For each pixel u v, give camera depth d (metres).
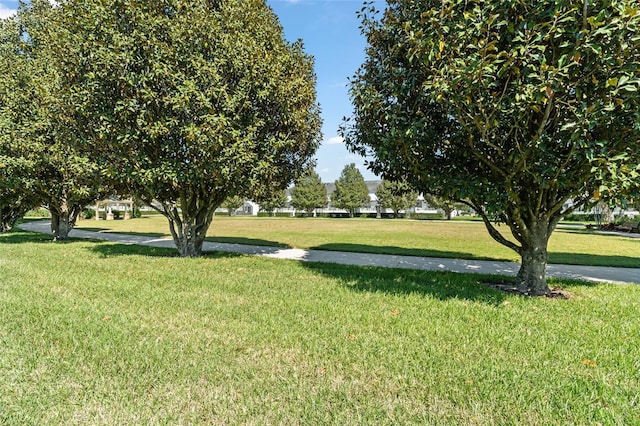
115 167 9.90
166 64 8.97
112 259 10.68
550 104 4.96
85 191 13.70
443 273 9.15
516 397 3.00
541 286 6.98
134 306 5.52
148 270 8.77
